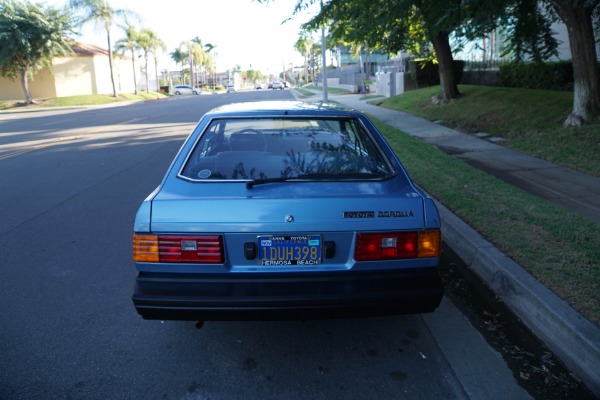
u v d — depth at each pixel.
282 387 3.01
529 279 3.87
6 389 2.99
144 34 58.34
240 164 3.45
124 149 12.53
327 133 3.77
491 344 3.46
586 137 9.23
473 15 8.99
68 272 4.80
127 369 3.21
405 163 8.39
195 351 3.41
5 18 38.41
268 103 4.41
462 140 11.20
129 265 4.97
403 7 11.66
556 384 3.01
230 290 2.93
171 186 3.18
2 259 5.15
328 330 3.68
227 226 2.90
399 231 2.96
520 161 8.80
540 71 16.14
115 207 7.10
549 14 12.68
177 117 22.45
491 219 5.32
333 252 2.95
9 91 45.50
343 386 3.01
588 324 3.19
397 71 29.45
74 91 46.84
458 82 21.42
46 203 7.38
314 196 3.00
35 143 14.40
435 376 3.10
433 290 2.99
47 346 3.49
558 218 5.32
